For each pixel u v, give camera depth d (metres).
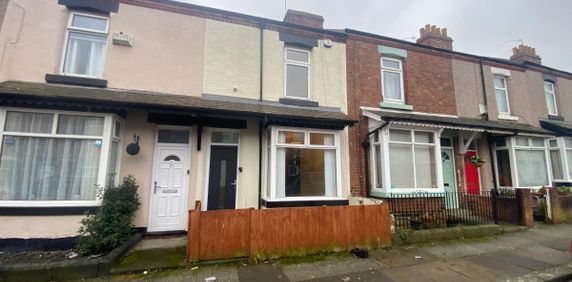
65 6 6.55
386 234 6.04
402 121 7.73
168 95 6.87
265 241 5.21
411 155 8.28
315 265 4.96
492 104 10.76
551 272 4.74
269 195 7.07
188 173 7.00
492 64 11.16
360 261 5.18
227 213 5.11
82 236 5.11
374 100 9.03
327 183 7.72
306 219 5.53
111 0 6.88
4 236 5.13
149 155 6.65
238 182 7.24
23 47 6.10
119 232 5.27
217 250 4.98
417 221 7.05
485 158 10.16
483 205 8.36
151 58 7.01
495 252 5.75
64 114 5.71
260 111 6.72
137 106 5.71
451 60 10.41
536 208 8.79
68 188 5.63
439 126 8.16
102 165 5.74
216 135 7.41
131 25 6.97
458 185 9.55
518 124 10.80
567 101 12.59
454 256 5.51
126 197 5.80
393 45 9.63
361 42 9.24
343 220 5.79
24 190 5.41
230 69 7.65
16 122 5.48
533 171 10.22
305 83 8.60
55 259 4.71
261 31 8.12
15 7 6.12
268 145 7.37
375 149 8.39
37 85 5.84
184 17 7.47
